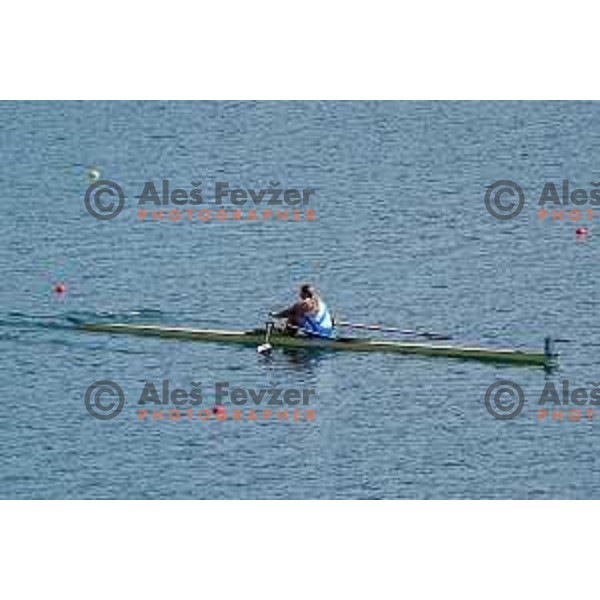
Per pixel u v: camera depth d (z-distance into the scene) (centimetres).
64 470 13275
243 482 13100
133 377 14662
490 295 16150
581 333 15325
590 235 17750
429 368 14750
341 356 14812
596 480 13025
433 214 18300
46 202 18675
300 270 16762
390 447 13662
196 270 16738
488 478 13100
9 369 14788
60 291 16162
